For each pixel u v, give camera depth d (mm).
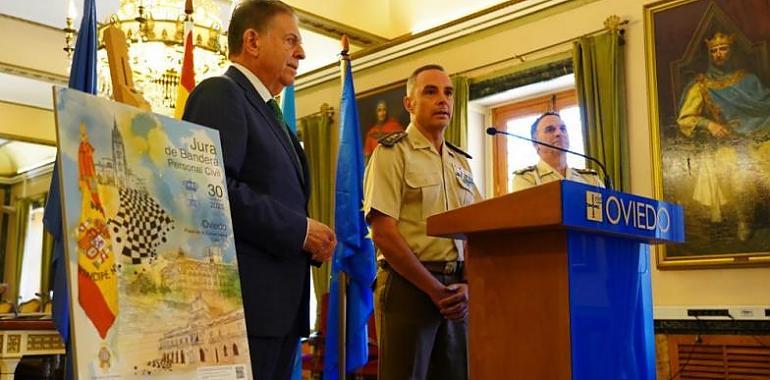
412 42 6578
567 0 5500
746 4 4633
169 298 1305
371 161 2549
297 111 7859
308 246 1773
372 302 3010
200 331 1335
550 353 1647
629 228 1746
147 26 4781
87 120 1265
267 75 1961
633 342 1815
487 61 6027
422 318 2367
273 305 1728
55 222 1983
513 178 3230
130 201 1293
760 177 4457
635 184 5031
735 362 4398
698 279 4660
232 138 1715
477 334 1793
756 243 4422
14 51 7133
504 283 1760
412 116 2709
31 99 9172
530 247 1720
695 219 4688
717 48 4727
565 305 1632
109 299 1212
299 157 2000
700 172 4703
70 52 4555
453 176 2637
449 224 1774
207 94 1767
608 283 1752
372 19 6910
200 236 1398
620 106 5102
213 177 1469
